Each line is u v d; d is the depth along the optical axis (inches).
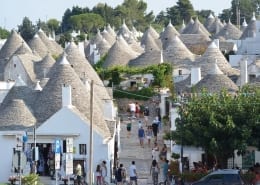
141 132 3058.6
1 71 4485.7
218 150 2412.6
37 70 4126.5
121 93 3959.2
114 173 2608.3
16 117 2593.5
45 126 2559.1
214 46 4288.9
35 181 2313.0
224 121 2410.2
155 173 2431.1
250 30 6038.4
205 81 3078.2
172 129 2824.8
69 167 2142.0
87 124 2554.1
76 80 2731.3
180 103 2576.3
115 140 2807.6
